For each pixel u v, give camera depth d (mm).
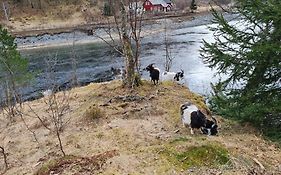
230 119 12961
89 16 59250
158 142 9875
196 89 24109
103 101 14086
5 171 9953
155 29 54531
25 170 9750
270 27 11758
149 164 8305
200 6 75125
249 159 8680
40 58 41344
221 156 8469
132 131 10836
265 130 11719
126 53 15188
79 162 8766
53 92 14797
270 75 12227
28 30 57094
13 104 18562
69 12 62188
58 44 49188
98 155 9078
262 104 11773
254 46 11656
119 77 28094
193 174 7898
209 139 9625
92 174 8078
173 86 16172
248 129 11828
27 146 11461
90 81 29828
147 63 33656
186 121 10781
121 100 13781
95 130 11328
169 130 10906
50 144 11086
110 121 11922
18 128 13359
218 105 13000
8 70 18609
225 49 12531
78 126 12008
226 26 12438
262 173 8234
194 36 48781
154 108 12781
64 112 13656
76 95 16078
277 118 12172
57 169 8648
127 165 8297
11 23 58812
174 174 7887
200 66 31250
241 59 12094
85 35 52031
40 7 62938
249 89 12430
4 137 12805
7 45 18672
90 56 41094
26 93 25672
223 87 13039
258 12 11422
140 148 9289
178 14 66188
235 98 12617
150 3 69938
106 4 54312
